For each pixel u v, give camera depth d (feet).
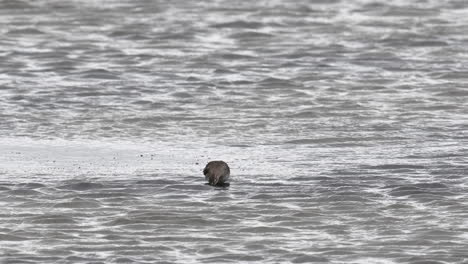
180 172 264.93
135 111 331.98
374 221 230.68
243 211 236.63
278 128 312.09
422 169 268.00
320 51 430.61
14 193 246.88
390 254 212.84
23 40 450.30
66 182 255.29
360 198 244.01
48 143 293.23
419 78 382.42
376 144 294.46
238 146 291.99
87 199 242.99
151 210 236.43
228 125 315.37
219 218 232.32
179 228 226.38
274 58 418.51
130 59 414.82
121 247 215.51
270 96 355.15
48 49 432.66
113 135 303.48
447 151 286.25
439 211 236.43
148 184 254.27
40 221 229.25
